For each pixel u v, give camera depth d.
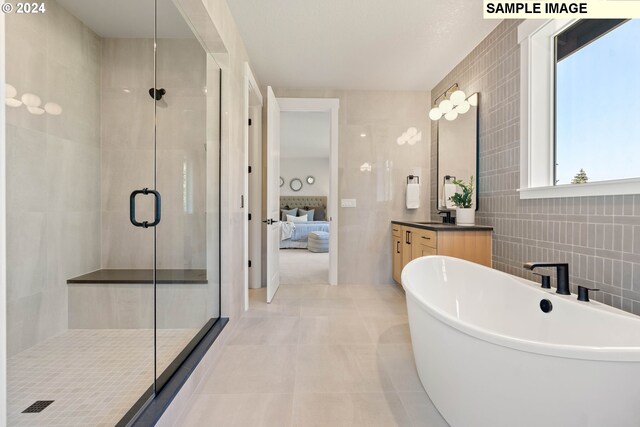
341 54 2.90
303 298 3.18
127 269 2.46
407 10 2.23
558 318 1.57
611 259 1.52
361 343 2.14
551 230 1.90
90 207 2.37
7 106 1.79
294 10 2.25
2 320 0.74
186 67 2.28
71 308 2.13
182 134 2.31
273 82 3.54
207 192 2.27
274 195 3.32
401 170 3.79
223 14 2.13
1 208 0.74
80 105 2.32
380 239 3.80
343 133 3.76
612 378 0.94
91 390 1.45
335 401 1.51
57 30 2.13
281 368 1.81
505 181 2.36
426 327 1.44
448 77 3.29
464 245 2.51
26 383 1.51
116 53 2.55
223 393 1.57
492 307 1.97
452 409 1.30
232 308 2.34
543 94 2.04
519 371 1.04
